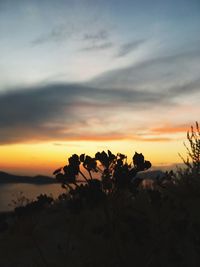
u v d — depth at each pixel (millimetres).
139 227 5531
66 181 5348
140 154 5426
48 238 7773
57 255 6832
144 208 6191
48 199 6031
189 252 5629
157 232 5617
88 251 6219
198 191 7242
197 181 7676
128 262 5602
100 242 6242
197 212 6316
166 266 5559
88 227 6973
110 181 5371
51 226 8188
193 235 5676
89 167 5355
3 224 5871
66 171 5328
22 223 8086
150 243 5645
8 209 7016
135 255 5648
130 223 5543
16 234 8008
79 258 6289
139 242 5594
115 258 5742
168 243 5602
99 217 6906
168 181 7922
